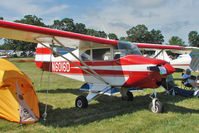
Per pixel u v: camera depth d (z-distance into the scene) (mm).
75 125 3090
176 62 12836
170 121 3250
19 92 3439
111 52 4191
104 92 4371
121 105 4535
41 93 5875
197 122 3188
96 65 4492
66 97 5348
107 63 4250
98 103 4754
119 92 5191
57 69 5617
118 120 3344
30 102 3539
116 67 4086
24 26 2916
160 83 3791
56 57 5605
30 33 3129
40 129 2936
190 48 5883
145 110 4023
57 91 6242
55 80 8828
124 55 4012
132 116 3574
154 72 3574
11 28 2812
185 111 3967
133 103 4746
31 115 3309
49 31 3193
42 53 6027
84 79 4848
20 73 3896
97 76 4352
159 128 2922
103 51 4344
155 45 5461
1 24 2697
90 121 3311
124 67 3943
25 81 3678
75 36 3545
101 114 3766
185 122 3184
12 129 2916
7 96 3357
